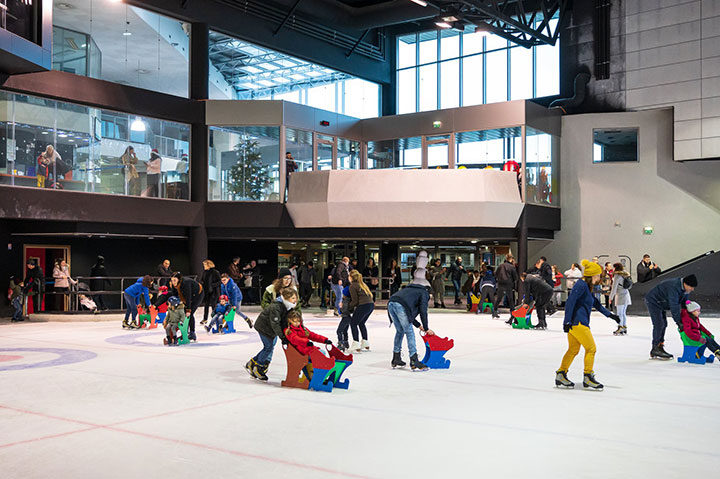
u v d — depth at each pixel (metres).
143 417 7.16
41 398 8.25
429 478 5.02
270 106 25.91
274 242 29.58
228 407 7.71
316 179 25.11
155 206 24.25
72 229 22.44
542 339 15.34
